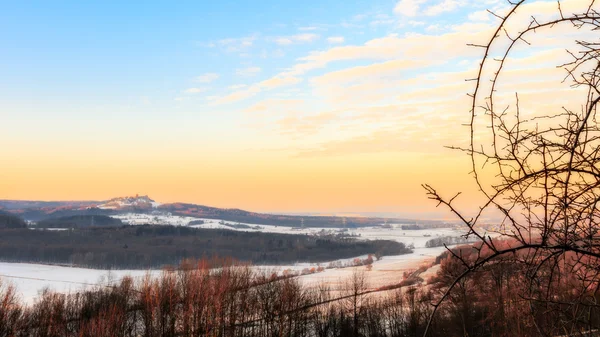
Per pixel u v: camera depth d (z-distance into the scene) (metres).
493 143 2.35
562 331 2.37
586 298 2.31
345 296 51.41
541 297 2.45
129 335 38.12
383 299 48.38
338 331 45.06
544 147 2.30
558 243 2.29
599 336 2.27
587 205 2.26
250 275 48.69
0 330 34.62
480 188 2.34
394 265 101.19
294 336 42.72
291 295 43.59
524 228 2.28
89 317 39.19
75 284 72.44
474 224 2.33
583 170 2.21
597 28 2.32
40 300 45.09
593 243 2.29
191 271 44.25
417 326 30.59
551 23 2.30
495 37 2.36
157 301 38.97
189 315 37.31
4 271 94.00
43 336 35.81
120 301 42.50
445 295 2.43
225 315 40.09
